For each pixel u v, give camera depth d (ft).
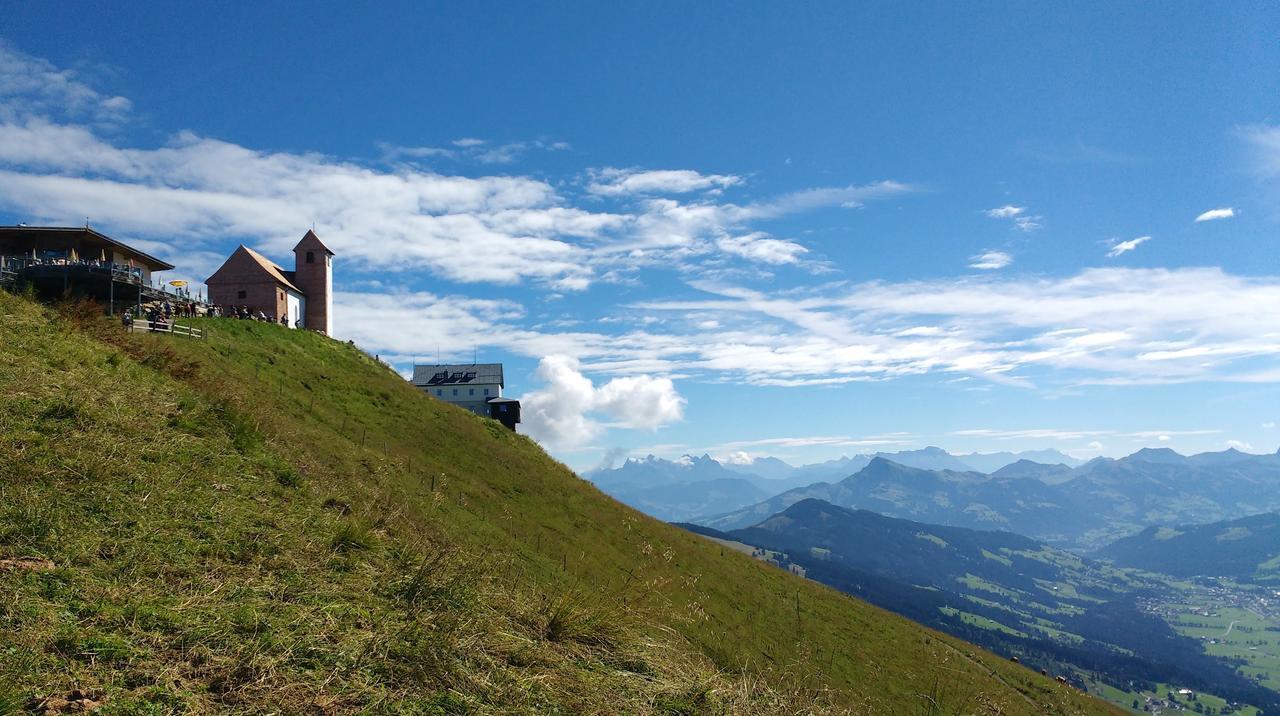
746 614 96.53
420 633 24.90
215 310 171.63
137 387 49.57
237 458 43.65
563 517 112.06
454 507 80.33
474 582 33.47
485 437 148.46
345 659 21.95
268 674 19.86
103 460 33.58
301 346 152.97
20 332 52.21
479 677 23.54
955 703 70.13
